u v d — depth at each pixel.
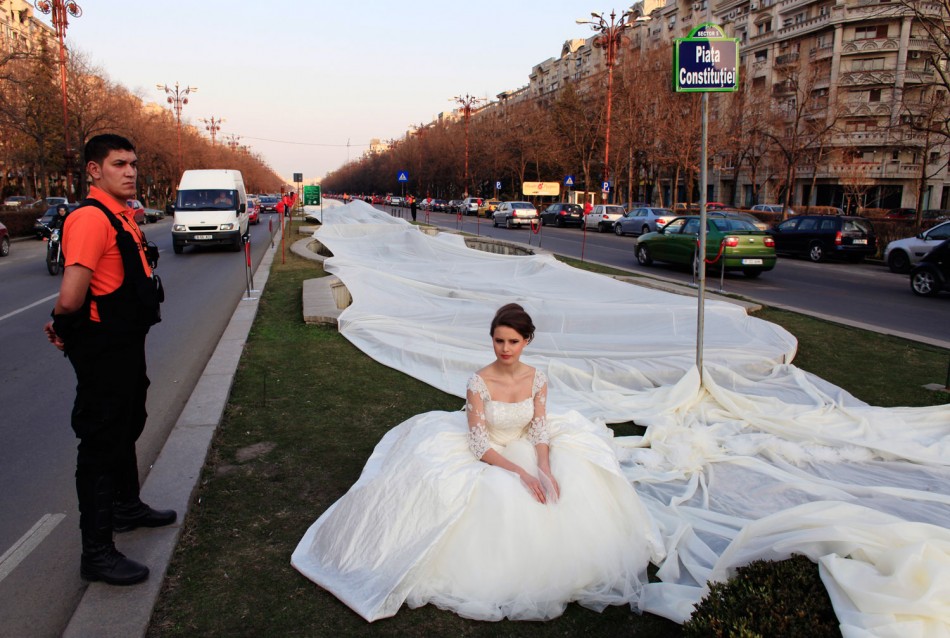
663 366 6.64
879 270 19.45
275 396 5.88
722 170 49.28
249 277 11.55
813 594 2.33
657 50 45.81
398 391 6.09
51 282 14.49
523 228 38.19
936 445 4.83
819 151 37.81
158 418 5.72
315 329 8.73
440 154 78.75
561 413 3.45
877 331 9.38
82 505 2.93
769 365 7.00
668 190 71.12
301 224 39.00
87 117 41.94
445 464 3.04
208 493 3.93
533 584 2.82
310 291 10.92
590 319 8.49
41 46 42.78
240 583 3.01
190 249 23.08
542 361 6.66
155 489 3.85
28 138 40.50
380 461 3.72
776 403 5.67
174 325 9.87
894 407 5.85
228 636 2.64
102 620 2.67
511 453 3.15
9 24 58.88
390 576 2.80
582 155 52.66
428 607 2.87
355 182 155.25
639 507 3.17
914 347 8.37
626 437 4.93
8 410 5.92
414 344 7.36
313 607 2.84
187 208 21.70
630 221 32.19
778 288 14.76
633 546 3.10
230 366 6.71
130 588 2.90
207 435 4.71
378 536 2.96
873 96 49.09
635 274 14.95
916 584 2.24
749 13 59.31
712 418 5.48
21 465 4.68
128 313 2.88
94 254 2.74
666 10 69.56
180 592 2.94
